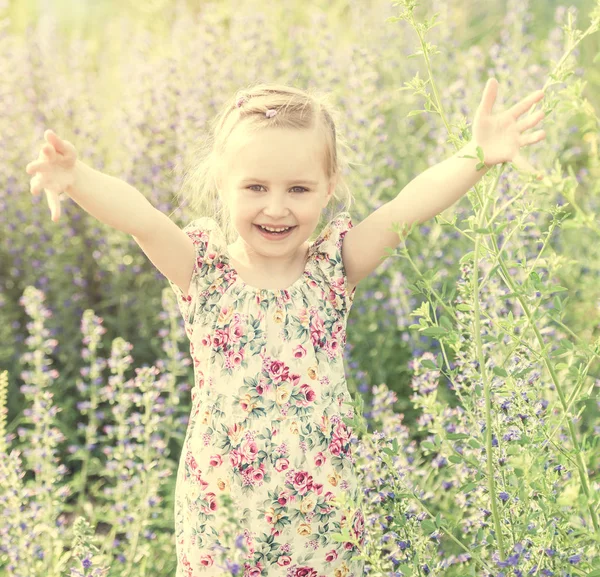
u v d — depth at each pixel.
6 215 5.17
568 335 4.07
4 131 5.34
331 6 7.45
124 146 5.20
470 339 2.71
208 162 2.69
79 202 2.26
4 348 4.70
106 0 9.52
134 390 4.53
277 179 2.26
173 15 7.41
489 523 2.51
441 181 2.32
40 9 9.37
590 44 6.21
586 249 4.61
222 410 2.34
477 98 5.04
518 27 5.41
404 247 2.19
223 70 5.24
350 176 4.69
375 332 4.46
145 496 3.20
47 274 5.00
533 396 2.39
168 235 2.37
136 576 3.12
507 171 3.63
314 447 2.32
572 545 2.25
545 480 2.25
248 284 2.39
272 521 2.31
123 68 6.21
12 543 2.88
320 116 2.36
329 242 2.45
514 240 3.62
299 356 2.34
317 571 2.36
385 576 2.13
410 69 5.61
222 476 2.33
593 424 3.21
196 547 2.37
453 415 3.12
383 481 2.60
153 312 4.79
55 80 5.82
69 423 4.36
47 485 3.11
